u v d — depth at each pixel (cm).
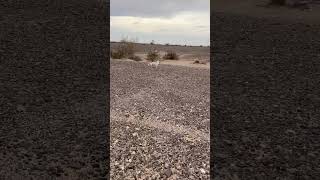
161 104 1099
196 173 654
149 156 706
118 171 655
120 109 1018
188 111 1036
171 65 2170
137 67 1980
